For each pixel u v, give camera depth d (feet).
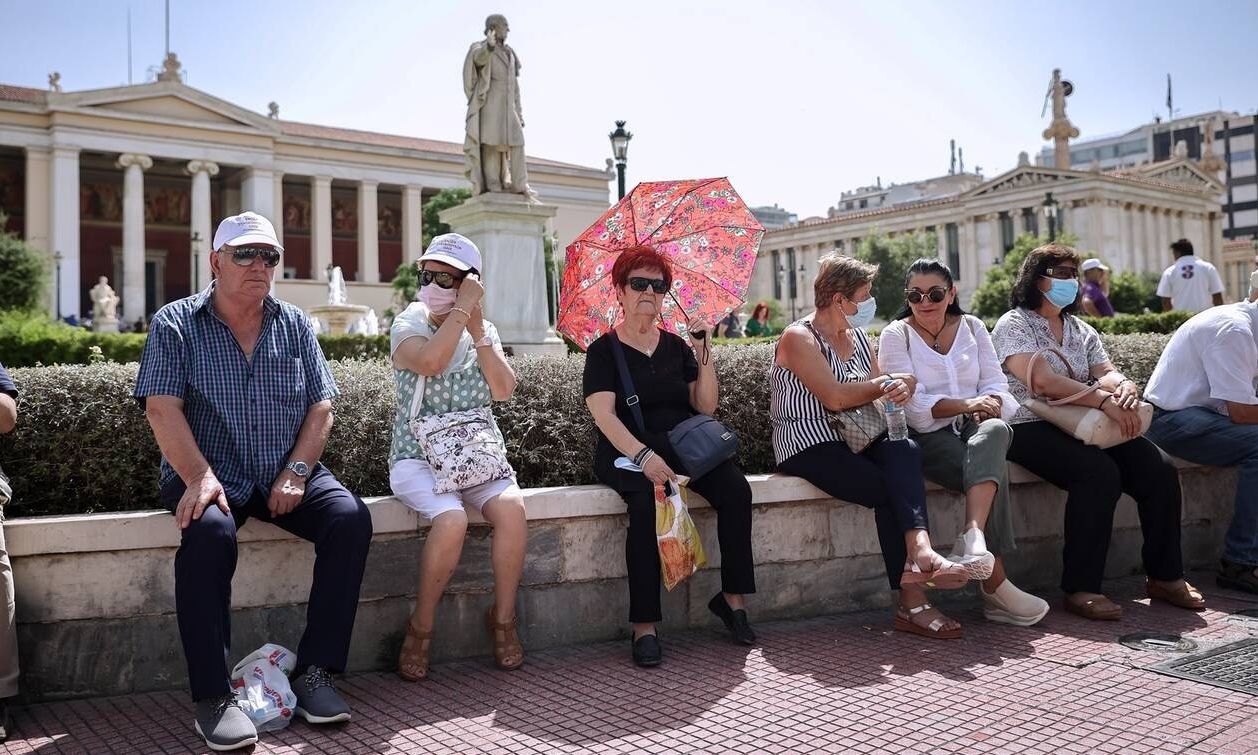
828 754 10.75
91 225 212.23
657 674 13.92
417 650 13.91
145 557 13.35
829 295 17.04
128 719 12.27
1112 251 242.37
